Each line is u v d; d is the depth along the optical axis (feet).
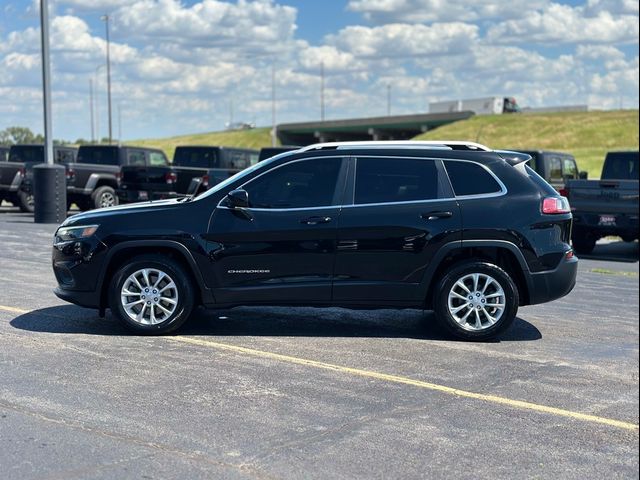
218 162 73.05
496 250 24.32
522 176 24.52
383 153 24.40
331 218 23.75
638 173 56.08
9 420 15.93
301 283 23.81
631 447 15.31
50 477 13.23
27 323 24.80
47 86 62.80
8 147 89.25
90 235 23.63
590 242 53.78
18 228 56.65
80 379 18.85
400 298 23.99
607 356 22.56
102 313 24.64
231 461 14.08
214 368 20.10
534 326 26.76
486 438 15.60
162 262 23.49
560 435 15.89
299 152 24.44
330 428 15.90
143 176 65.00
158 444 14.83
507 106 402.31
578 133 332.39
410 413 16.98
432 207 23.89
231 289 23.76
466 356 22.12
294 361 20.99
